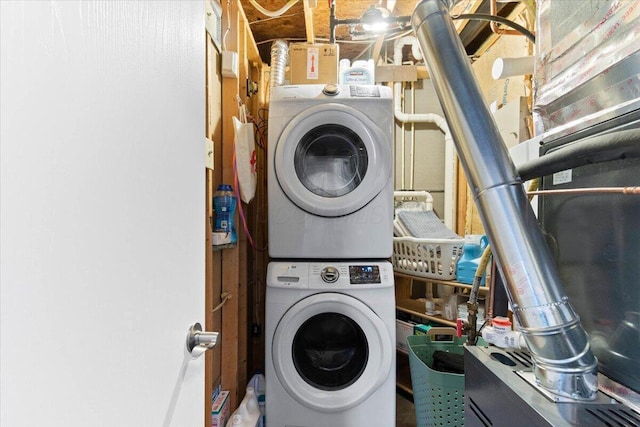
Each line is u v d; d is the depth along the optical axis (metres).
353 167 1.67
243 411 1.52
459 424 1.30
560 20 0.88
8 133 0.29
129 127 0.46
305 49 1.78
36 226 0.32
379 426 1.44
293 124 1.55
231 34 1.77
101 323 0.41
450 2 1.11
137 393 0.48
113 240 0.43
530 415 0.64
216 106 1.59
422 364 1.41
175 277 0.60
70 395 0.36
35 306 0.32
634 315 0.67
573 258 0.85
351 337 1.58
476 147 0.83
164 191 0.56
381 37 2.30
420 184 2.88
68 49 0.36
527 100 1.72
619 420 0.59
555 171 0.83
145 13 0.50
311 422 1.45
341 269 1.53
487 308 1.64
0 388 0.29
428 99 2.89
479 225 2.41
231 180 1.66
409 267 2.10
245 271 1.95
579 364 0.67
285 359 1.46
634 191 0.62
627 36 0.68
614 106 0.73
